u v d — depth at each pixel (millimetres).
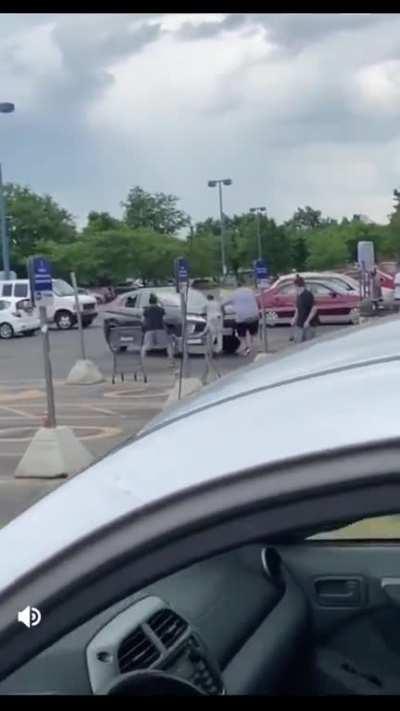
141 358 21266
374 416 1361
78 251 83062
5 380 23406
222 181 73312
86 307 41750
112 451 1640
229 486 1369
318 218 112562
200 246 84312
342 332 2184
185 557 1381
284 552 3369
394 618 3262
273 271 83750
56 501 1510
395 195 79938
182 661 2480
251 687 2662
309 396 1478
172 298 27359
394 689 2941
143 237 84125
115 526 1409
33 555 1447
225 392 1690
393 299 33188
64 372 24922
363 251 33062
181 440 1478
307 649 3094
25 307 38188
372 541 3447
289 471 1347
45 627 1420
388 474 1304
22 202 91000
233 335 25766
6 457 12445
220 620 2820
